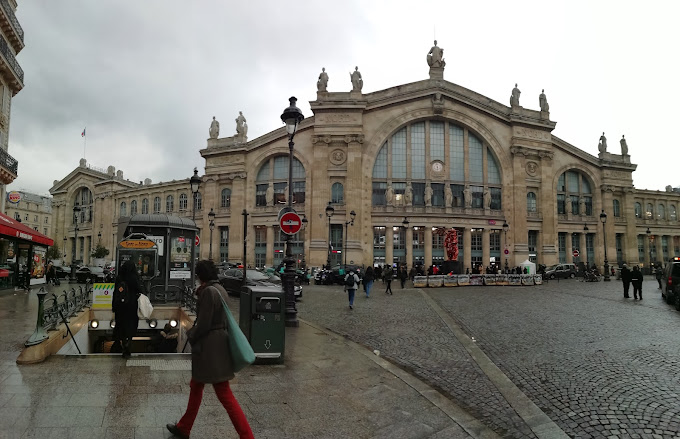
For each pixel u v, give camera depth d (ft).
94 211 236.84
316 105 156.04
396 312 54.08
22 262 76.43
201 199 186.91
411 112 162.30
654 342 34.60
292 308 42.29
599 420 18.76
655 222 212.02
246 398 20.51
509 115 169.07
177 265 59.77
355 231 150.71
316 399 20.74
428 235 156.46
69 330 34.01
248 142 169.68
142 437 15.35
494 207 168.35
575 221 180.04
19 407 17.75
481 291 89.76
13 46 86.58
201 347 14.74
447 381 24.99
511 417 19.47
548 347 33.27
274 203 165.78
